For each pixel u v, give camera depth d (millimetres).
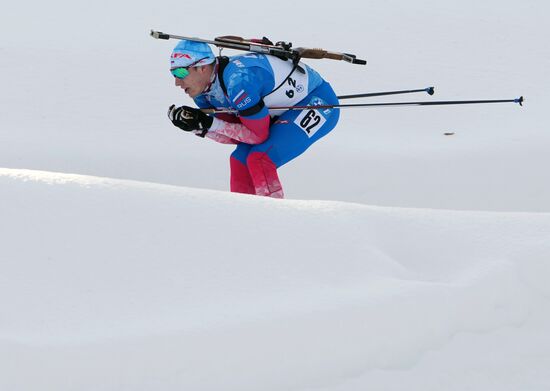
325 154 30969
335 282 12523
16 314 11273
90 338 10953
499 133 34312
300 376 11414
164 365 10922
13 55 41562
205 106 19266
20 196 12945
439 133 34719
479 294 12742
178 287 11977
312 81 19422
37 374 10586
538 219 14664
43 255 12117
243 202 13742
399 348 12000
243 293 12039
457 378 11859
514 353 12344
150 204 13148
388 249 13711
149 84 38969
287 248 12914
